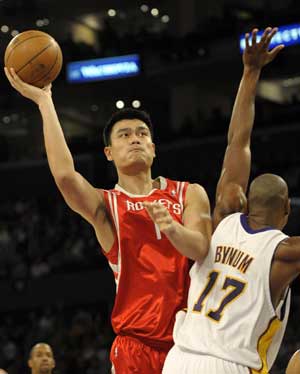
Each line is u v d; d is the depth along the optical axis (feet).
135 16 98.99
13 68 15.19
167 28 96.84
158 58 86.38
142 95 91.71
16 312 73.77
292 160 75.97
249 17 86.53
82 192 14.76
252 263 13.08
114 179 82.43
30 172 88.43
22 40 15.37
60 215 82.07
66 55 89.15
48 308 72.64
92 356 61.77
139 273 15.02
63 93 90.07
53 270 73.26
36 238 77.71
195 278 13.75
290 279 12.98
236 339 12.71
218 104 92.89
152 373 14.66
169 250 15.06
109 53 88.02
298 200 68.39
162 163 83.20
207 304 13.21
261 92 88.07
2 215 84.99
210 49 84.02
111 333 66.18
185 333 13.20
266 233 13.29
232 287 13.08
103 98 92.12
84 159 85.10
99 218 15.16
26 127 97.60
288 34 78.43
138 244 15.07
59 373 60.75
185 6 93.30
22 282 73.46
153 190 15.61
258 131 79.25
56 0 93.56
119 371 14.93
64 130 101.04
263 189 13.65
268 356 13.28
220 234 13.76
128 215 15.16
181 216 15.26
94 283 71.77
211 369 12.51
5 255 76.07
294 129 77.05
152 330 14.71
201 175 80.07
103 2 94.58
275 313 12.95
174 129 88.07
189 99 89.51
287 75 82.07
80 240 75.61
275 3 93.04
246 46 15.21
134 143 15.56
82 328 66.44
